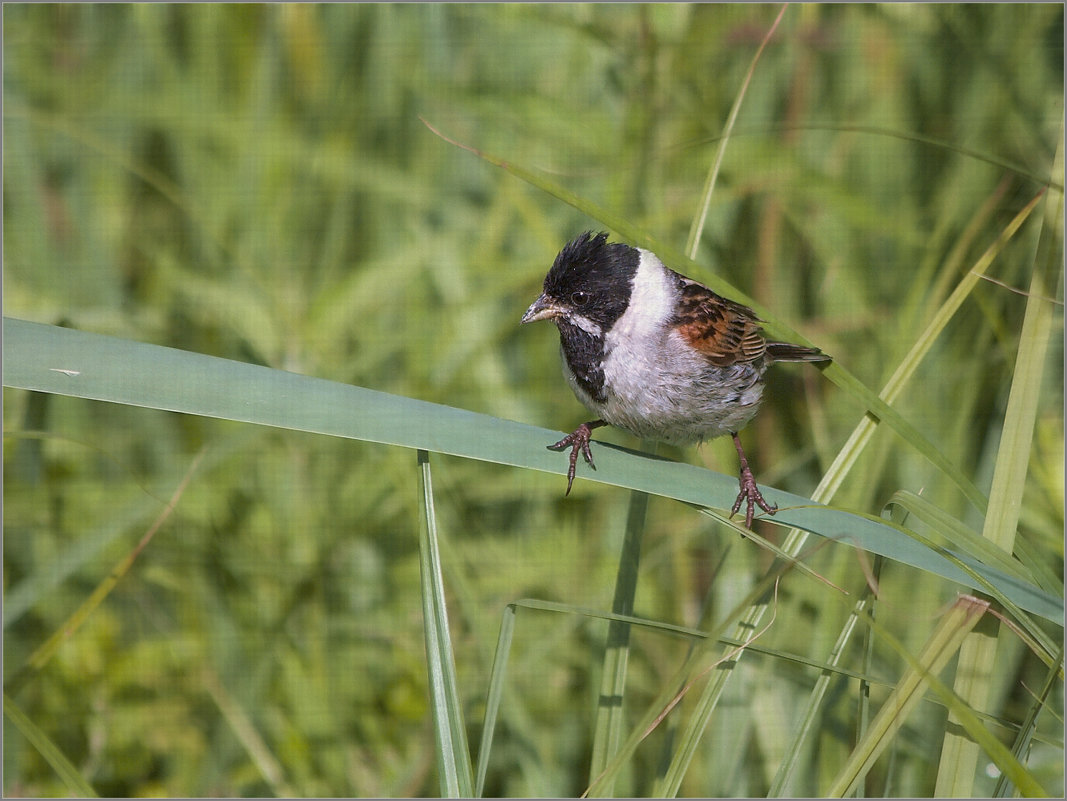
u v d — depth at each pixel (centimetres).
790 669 879
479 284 1142
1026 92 1158
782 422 1089
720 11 1152
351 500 1023
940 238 1052
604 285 880
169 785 909
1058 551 940
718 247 1125
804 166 1097
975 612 652
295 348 1111
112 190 1209
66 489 1037
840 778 638
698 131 1124
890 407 745
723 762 870
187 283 1158
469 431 712
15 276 1180
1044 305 718
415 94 1212
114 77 1223
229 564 980
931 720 891
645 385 889
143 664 937
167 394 686
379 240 1198
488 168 1203
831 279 1102
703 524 1002
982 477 970
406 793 892
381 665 943
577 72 1205
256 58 1234
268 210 1201
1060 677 879
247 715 915
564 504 1033
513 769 898
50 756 607
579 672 962
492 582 987
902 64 1174
